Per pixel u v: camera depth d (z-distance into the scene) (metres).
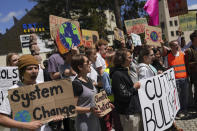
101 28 20.44
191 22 7.29
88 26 18.88
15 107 2.14
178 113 5.43
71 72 3.60
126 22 7.71
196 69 5.30
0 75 3.45
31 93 2.23
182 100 5.48
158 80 3.53
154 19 7.43
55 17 3.87
